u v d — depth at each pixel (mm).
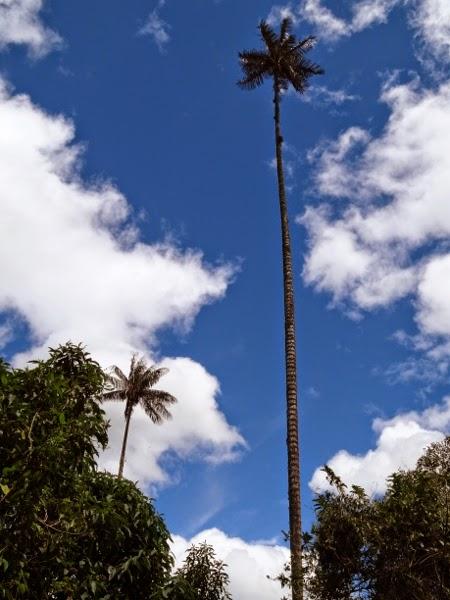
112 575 7668
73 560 6965
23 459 4836
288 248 19750
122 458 40812
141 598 8164
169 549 8898
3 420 5086
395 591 7105
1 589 4738
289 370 16859
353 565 7449
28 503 4707
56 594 6285
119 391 41938
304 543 8000
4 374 5531
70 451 5680
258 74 23969
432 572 7137
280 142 22719
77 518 5785
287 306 18375
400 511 7477
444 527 7270
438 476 7871
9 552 4730
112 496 8531
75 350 6938
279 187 21625
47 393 5598
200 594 12188
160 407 42125
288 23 24203
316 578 7648
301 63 23969
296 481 14594
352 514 7785
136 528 8562
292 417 15812
